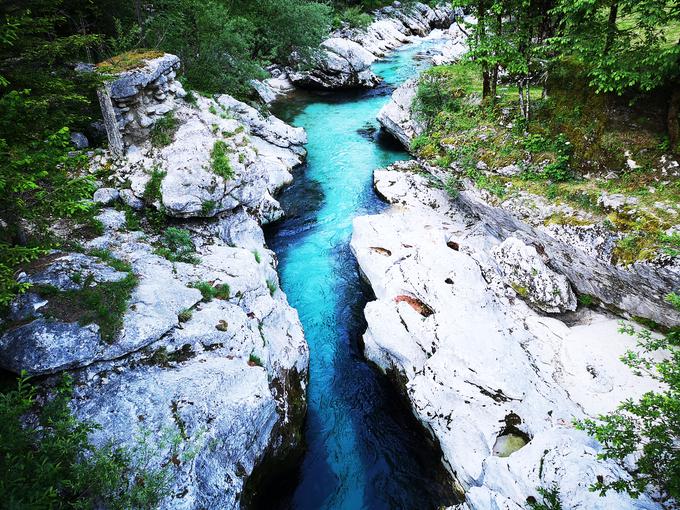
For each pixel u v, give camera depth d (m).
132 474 7.82
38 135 9.89
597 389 12.44
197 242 15.44
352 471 12.48
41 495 6.06
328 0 61.94
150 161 16.05
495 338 12.55
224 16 28.72
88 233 13.12
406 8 73.38
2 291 7.73
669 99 14.95
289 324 15.14
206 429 9.11
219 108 23.33
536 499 8.73
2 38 9.54
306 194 25.36
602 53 15.42
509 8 18.89
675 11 13.82
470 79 26.12
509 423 10.95
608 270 14.13
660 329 13.63
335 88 42.28
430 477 12.20
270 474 11.62
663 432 7.74
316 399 14.45
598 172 16.31
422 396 12.41
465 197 20.47
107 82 15.10
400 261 17.67
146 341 9.81
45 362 8.55
